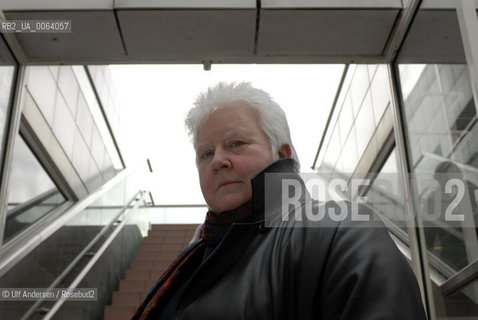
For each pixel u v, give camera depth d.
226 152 0.99
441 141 2.46
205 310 0.74
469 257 2.13
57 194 5.82
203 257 0.95
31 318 3.58
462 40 2.15
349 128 5.61
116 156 8.89
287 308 0.71
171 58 3.26
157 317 0.92
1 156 2.97
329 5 2.89
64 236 4.55
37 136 4.87
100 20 2.95
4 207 2.92
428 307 2.66
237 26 3.00
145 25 2.99
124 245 6.68
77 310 4.41
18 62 3.24
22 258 3.47
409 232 2.80
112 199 6.82
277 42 3.14
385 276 0.63
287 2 2.89
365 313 0.60
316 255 0.71
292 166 0.98
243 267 0.79
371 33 3.07
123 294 5.54
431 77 2.62
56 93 5.52
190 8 2.87
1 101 3.02
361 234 0.71
